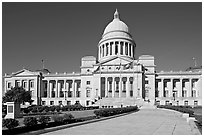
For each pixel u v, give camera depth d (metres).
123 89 135.88
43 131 25.05
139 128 29.56
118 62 141.00
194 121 37.03
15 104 47.03
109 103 118.12
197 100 130.62
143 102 117.75
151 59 146.12
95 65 145.00
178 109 67.00
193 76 138.25
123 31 163.75
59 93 147.12
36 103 139.25
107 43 161.62
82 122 34.47
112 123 35.81
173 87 142.38
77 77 144.00
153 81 137.88
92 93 136.25
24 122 25.12
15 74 143.62
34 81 141.88
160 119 43.72
